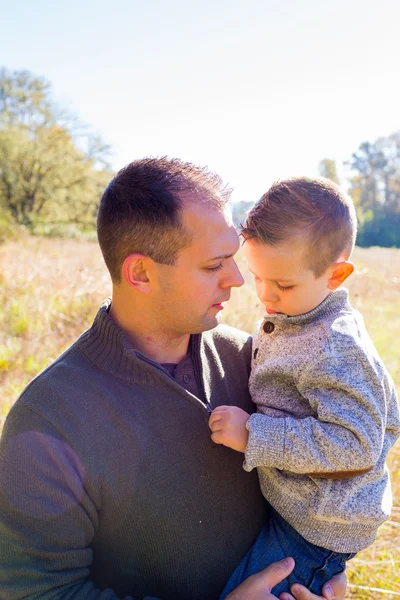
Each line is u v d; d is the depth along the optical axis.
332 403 1.39
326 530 1.46
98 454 1.32
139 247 1.39
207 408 1.48
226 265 1.45
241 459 1.53
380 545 2.68
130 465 1.35
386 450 1.55
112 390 1.38
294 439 1.37
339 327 1.47
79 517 1.29
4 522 1.27
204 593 1.43
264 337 1.65
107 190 1.47
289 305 1.57
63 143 32.34
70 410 1.32
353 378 1.39
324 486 1.41
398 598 2.34
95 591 1.28
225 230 1.42
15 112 31.89
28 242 15.29
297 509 1.47
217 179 1.46
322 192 1.56
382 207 54.94
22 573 1.24
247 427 1.40
